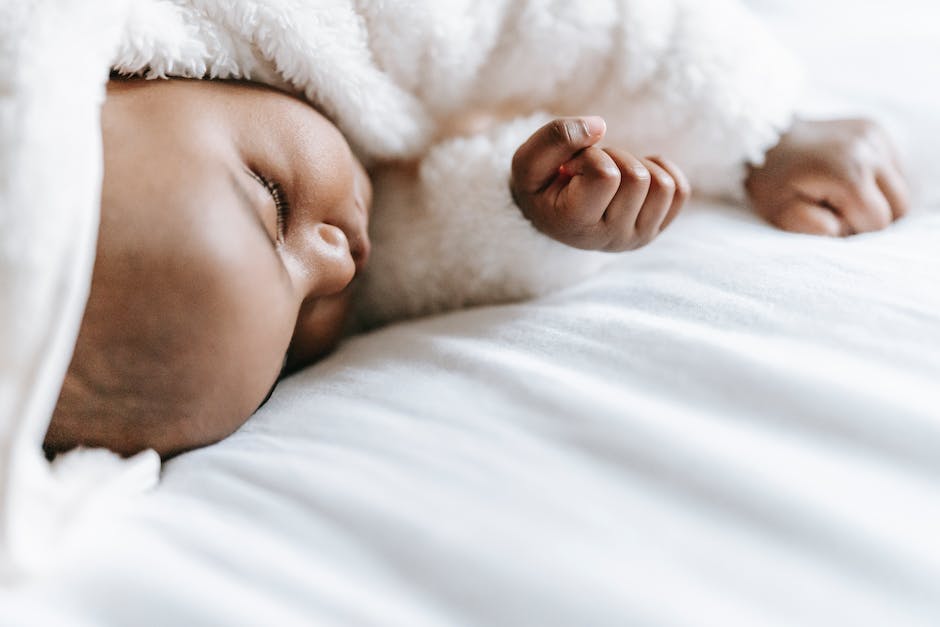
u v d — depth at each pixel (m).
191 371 0.36
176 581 0.32
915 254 0.39
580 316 0.39
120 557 0.33
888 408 0.33
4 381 0.33
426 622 0.32
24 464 0.33
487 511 0.33
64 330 0.33
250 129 0.38
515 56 0.44
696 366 0.36
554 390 0.36
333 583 0.32
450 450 0.35
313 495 0.35
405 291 0.45
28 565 0.32
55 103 0.34
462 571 0.32
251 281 0.36
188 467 0.37
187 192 0.36
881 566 0.31
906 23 0.54
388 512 0.34
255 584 0.33
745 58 0.44
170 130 0.37
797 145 0.44
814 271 0.38
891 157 0.44
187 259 0.35
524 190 0.41
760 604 0.31
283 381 0.41
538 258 0.42
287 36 0.40
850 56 0.51
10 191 0.33
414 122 0.43
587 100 0.45
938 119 0.47
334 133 0.40
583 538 0.32
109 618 0.32
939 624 0.31
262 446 0.37
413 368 0.39
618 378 0.36
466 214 0.43
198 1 0.39
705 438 0.34
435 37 0.42
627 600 0.31
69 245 0.33
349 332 0.45
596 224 0.40
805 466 0.33
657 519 0.33
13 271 0.33
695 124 0.44
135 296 0.35
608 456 0.34
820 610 0.31
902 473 0.33
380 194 0.45
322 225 0.40
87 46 0.35
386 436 0.36
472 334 0.40
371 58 0.42
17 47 0.34
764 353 0.35
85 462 0.36
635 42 0.43
